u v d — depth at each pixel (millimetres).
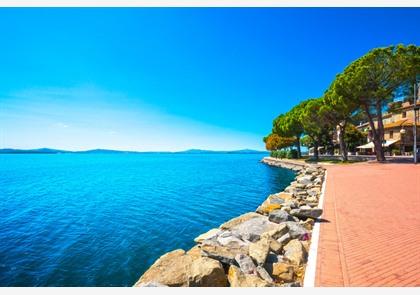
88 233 11328
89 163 94188
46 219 14023
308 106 37906
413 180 15344
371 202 9891
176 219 13375
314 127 41000
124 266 8039
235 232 7551
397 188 12781
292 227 7234
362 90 28844
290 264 5449
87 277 7395
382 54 27047
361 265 4836
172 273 5336
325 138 48344
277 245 6188
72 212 15688
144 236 10797
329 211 8844
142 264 8180
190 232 11281
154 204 17406
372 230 6695
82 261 8398
